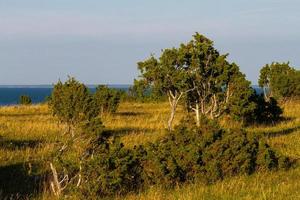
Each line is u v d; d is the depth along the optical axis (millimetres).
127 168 13695
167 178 14133
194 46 22891
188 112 23812
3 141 20203
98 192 13156
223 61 23281
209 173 14711
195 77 22859
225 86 25516
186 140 15477
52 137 21562
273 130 26250
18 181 14164
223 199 12398
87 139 13578
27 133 22891
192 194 12891
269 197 12422
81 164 13109
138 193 13469
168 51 22188
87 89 18797
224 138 15578
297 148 20062
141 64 22438
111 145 14148
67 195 12633
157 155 14422
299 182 14250
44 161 15164
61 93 18500
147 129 25562
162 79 22250
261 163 16078
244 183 14008
